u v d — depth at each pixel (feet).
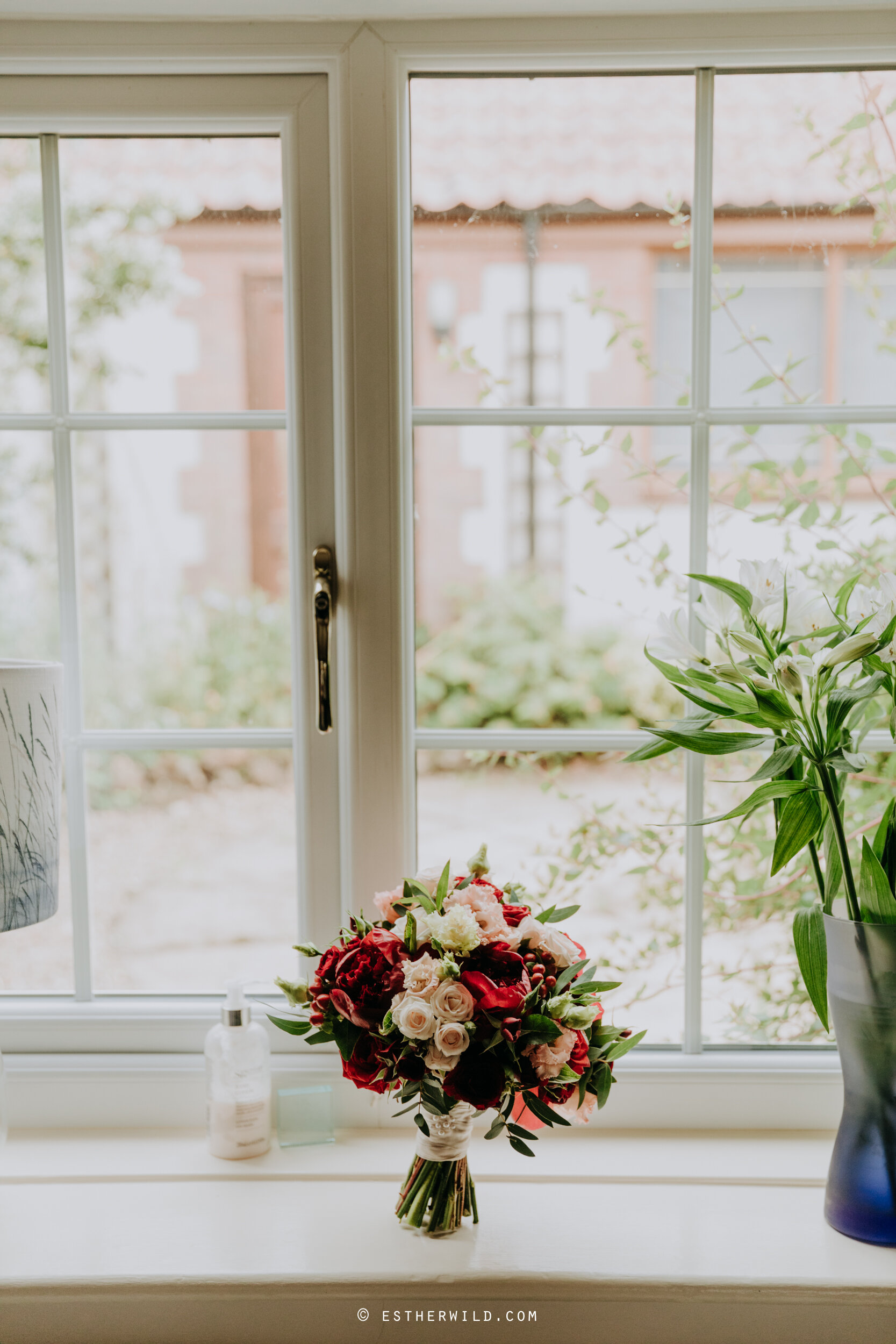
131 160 4.07
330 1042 3.68
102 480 8.89
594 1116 3.63
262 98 3.50
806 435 3.95
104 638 8.85
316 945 3.72
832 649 2.65
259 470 10.16
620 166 4.39
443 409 3.60
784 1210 3.10
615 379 10.53
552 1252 2.85
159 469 9.36
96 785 8.48
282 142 3.51
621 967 4.17
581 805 4.99
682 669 3.60
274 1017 2.82
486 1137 2.65
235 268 7.20
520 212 4.52
